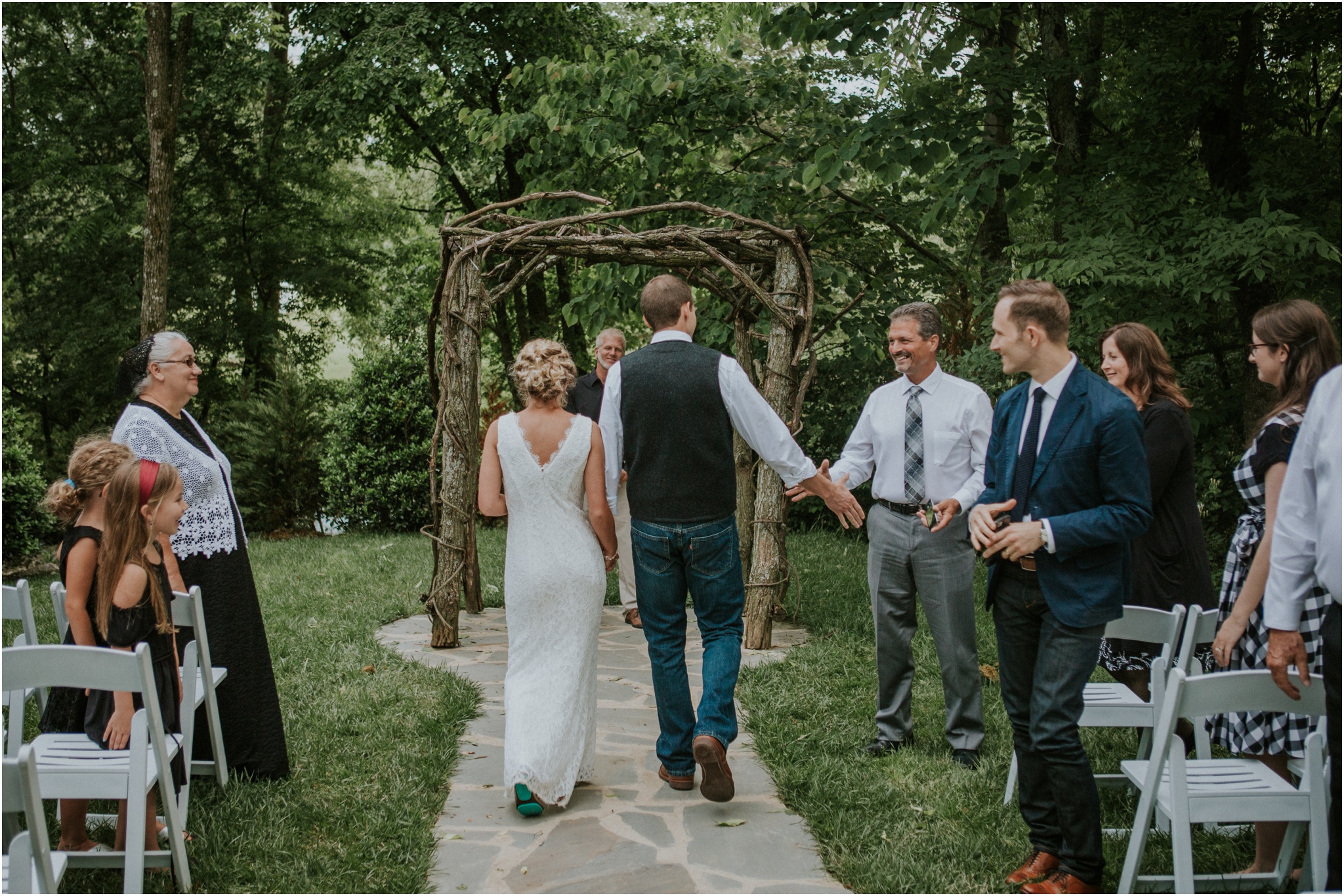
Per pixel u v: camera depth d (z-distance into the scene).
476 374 5.88
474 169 15.23
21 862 1.93
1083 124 8.91
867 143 7.64
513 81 9.56
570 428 3.46
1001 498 2.81
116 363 14.73
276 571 8.12
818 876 2.89
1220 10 7.81
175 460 3.37
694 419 3.29
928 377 3.69
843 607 6.47
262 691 3.52
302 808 3.27
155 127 9.78
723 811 3.34
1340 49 8.07
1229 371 8.87
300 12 14.16
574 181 9.75
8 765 1.94
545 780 3.26
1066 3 8.68
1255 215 6.93
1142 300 7.06
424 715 4.23
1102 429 2.59
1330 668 2.21
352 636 5.75
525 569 3.43
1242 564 2.99
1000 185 7.44
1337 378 2.18
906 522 3.72
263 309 15.78
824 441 10.86
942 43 7.96
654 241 5.80
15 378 15.35
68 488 2.84
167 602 3.00
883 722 3.87
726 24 9.52
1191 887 2.41
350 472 11.25
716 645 3.36
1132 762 2.81
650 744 4.05
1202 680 2.37
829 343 9.44
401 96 12.52
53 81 14.35
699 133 9.14
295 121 14.25
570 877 2.88
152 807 2.89
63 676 2.50
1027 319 2.67
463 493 5.74
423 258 17.00
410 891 2.78
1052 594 2.63
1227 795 2.42
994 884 2.81
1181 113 7.80
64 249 14.41
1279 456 2.71
